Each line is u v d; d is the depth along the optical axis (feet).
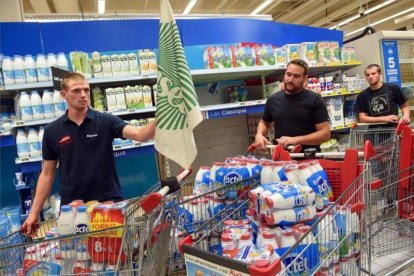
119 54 11.77
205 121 15.26
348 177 5.82
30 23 11.83
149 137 6.74
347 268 4.74
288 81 9.37
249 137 16.01
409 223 7.21
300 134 9.52
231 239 4.29
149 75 11.66
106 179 7.25
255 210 4.73
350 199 5.03
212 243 4.73
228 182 5.71
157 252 4.78
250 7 36.11
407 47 18.40
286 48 14.44
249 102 13.21
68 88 6.89
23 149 10.41
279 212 4.38
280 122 9.79
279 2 32.68
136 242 4.29
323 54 15.08
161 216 4.82
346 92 15.69
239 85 14.73
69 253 4.48
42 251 4.65
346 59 15.80
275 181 5.26
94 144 7.16
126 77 11.41
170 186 4.60
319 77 15.85
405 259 8.67
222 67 12.69
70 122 7.22
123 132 7.13
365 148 5.54
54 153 7.44
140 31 13.16
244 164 5.96
